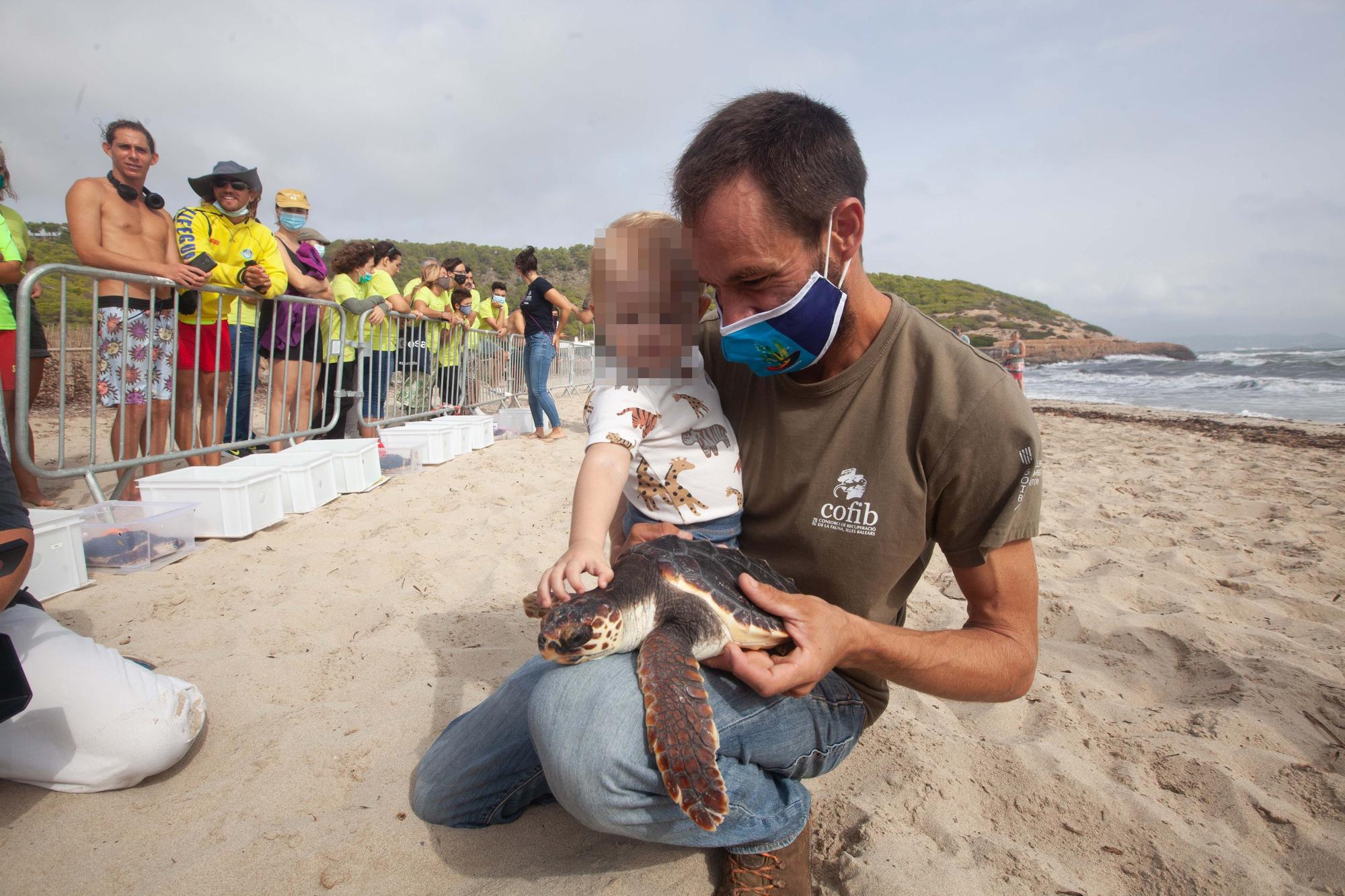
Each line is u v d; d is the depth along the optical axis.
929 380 1.67
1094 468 8.19
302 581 3.85
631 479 2.04
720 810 1.43
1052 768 2.37
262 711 2.61
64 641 2.21
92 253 4.82
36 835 1.98
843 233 1.56
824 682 1.86
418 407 9.01
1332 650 3.25
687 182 1.53
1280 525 5.38
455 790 1.97
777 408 1.86
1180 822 2.14
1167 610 3.76
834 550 1.79
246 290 5.48
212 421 5.48
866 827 2.09
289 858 1.90
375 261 8.27
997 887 1.87
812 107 1.52
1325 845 2.02
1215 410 18.16
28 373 4.18
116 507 4.30
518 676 2.07
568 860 1.95
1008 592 1.76
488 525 5.05
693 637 1.67
